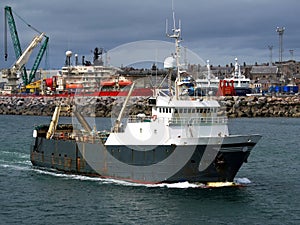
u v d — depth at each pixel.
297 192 50.44
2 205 46.22
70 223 40.59
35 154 65.19
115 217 41.94
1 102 195.50
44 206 45.69
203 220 41.06
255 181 55.81
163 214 42.56
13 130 122.12
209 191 49.53
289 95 193.00
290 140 98.19
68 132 65.38
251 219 41.38
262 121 150.12
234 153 50.03
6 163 68.94
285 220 41.19
